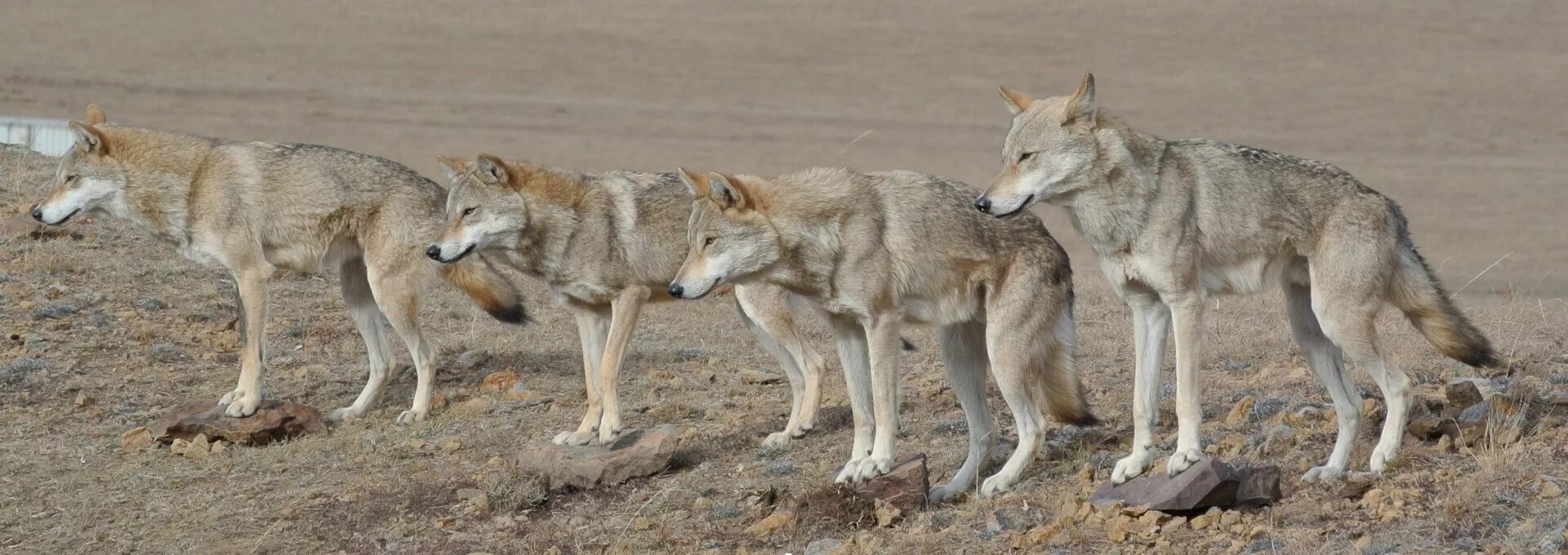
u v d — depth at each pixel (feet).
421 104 203.41
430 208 53.47
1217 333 60.70
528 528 41.37
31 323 61.67
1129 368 55.52
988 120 198.18
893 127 191.21
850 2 312.71
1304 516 35.63
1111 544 35.17
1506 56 243.40
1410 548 32.63
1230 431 44.11
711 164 157.89
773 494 41.27
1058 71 238.68
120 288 67.46
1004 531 37.11
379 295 52.60
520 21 287.89
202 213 52.11
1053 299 40.93
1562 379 46.32
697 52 259.19
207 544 41.65
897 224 40.68
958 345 42.29
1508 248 114.73
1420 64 234.99
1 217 76.84
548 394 55.06
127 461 48.47
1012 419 48.49
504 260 49.55
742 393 54.80
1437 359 52.06
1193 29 274.77
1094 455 42.63
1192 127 185.88
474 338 64.34
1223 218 37.93
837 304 41.09
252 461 48.37
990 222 40.88
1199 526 35.47
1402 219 39.42
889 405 40.81
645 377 57.36
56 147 98.07
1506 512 33.60
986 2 310.45
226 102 195.93
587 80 231.91
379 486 45.21
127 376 56.59
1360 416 39.04
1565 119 191.21
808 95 220.84
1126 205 37.58
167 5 292.61
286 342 62.90
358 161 53.62
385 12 294.05
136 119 175.32
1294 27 276.00
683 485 43.73
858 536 38.01
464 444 48.96
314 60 241.35
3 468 47.29
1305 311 40.22
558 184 48.29
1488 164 160.76
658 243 48.34
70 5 287.48
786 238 40.83
